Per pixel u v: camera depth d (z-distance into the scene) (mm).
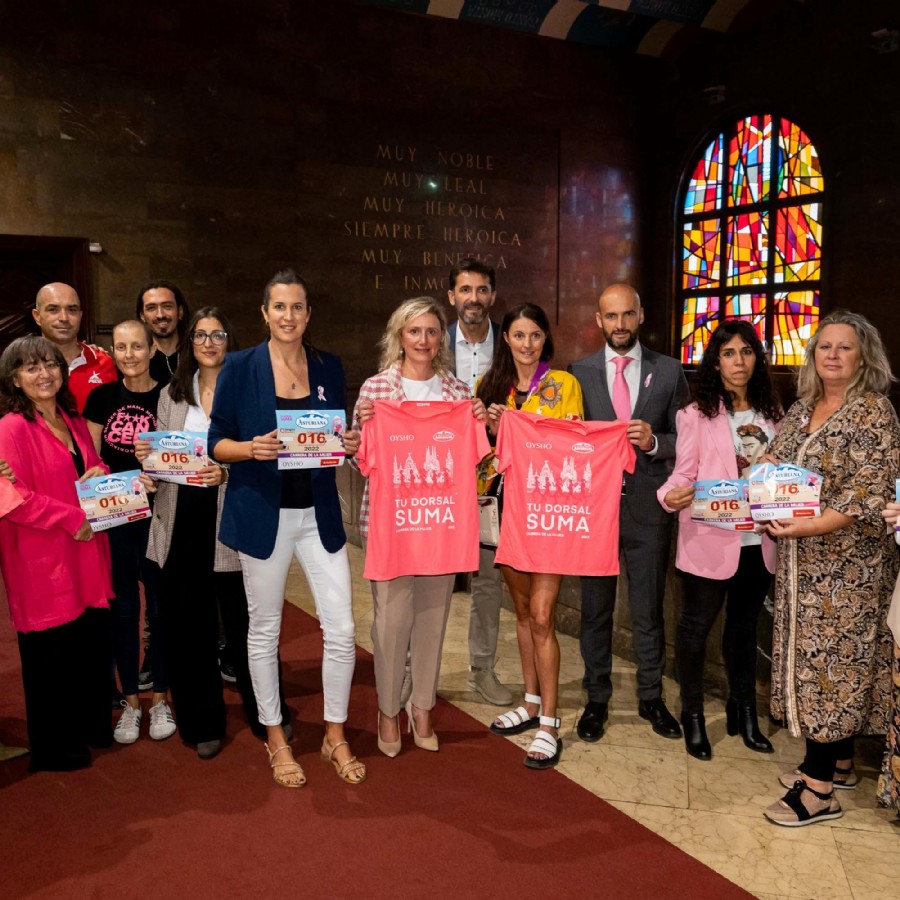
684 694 3100
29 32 7863
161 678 3258
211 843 2498
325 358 2896
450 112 10125
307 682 3762
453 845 2484
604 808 2689
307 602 5043
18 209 7965
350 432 2791
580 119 10961
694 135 10984
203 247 8828
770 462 2732
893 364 9141
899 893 2293
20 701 3578
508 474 2910
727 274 10898
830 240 9641
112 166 8320
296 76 9180
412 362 2973
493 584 3477
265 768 2959
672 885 2301
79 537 2795
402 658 2971
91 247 8227
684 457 3010
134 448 3076
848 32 9336
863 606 2553
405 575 2855
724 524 2809
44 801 2746
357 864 2391
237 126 8898
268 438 2590
